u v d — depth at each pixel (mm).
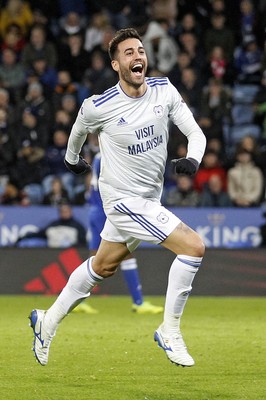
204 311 18359
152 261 22062
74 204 24484
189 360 9586
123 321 16453
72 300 10273
